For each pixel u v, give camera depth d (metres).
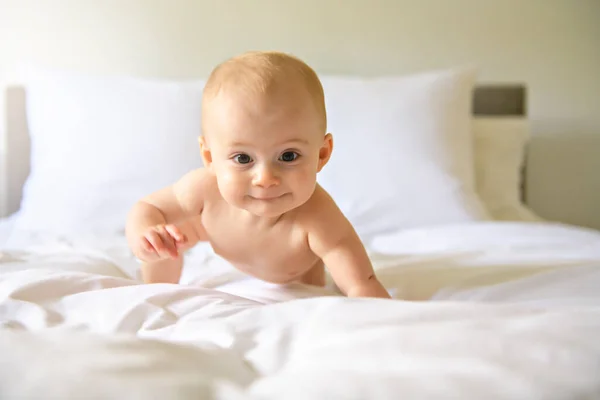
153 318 0.62
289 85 0.70
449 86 1.83
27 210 1.63
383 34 2.19
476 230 1.40
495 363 0.42
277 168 0.71
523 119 2.10
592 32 2.23
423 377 0.40
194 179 0.89
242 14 2.14
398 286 0.94
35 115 1.77
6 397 0.38
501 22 2.22
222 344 0.54
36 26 2.06
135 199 1.62
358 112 1.74
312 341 0.50
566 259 1.10
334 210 0.86
